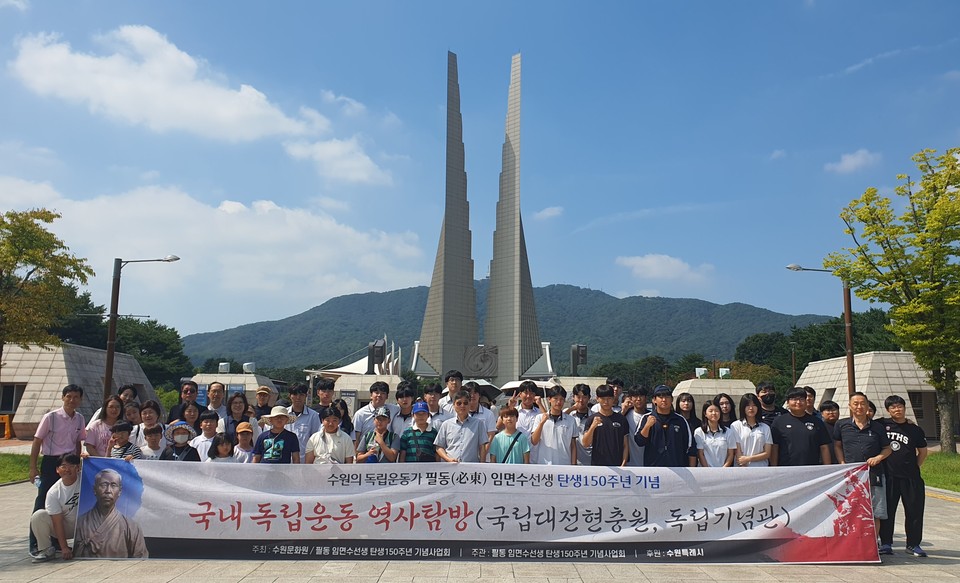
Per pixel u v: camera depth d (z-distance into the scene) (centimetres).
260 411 1240
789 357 8106
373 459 994
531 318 7231
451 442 970
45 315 2333
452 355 7019
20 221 2272
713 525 888
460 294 7156
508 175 7394
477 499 890
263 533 885
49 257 2325
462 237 7244
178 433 988
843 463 961
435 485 894
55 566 846
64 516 897
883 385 3662
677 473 902
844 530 884
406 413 1039
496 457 967
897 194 2653
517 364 6956
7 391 3519
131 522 890
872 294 2667
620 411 1090
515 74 7519
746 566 859
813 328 7462
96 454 1039
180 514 890
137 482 900
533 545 880
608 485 896
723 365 9388
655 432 977
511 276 7194
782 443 977
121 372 3959
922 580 792
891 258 2608
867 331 6825
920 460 962
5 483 1759
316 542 883
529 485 895
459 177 7288
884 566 868
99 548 884
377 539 883
